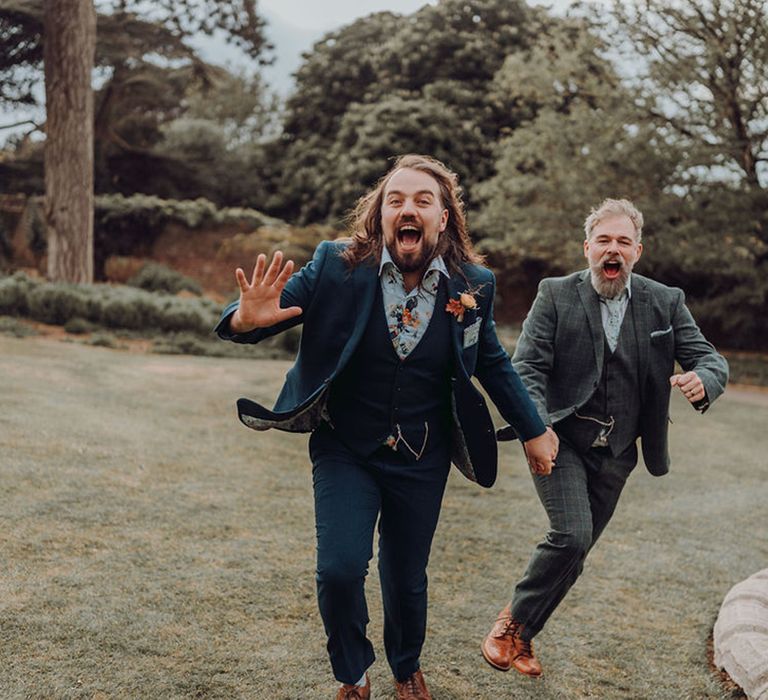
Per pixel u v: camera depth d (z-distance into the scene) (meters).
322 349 2.67
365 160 24.77
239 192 29.44
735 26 16.39
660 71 17.11
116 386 8.95
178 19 22.06
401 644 2.91
